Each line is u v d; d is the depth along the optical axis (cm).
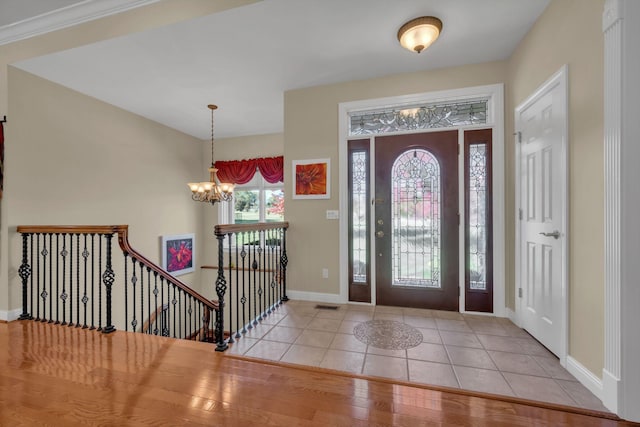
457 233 305
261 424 139
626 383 143
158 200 466
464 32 243
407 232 321
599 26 159
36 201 304
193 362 198
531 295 241
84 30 215
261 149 542
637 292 142
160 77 315
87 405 152
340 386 171
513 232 276
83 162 352
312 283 346
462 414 147
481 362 199
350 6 211
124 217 407
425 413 148
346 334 246
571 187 186
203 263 564
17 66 285
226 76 314
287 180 354
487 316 291
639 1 140
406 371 188
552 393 165
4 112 279
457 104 311
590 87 167
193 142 548
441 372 187
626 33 142
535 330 234
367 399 159
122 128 405
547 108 214
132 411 147
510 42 258
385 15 221
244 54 272
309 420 142
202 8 191
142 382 173
